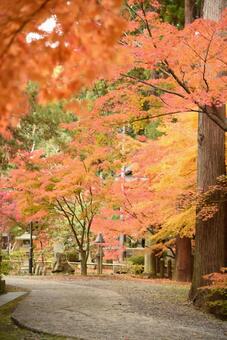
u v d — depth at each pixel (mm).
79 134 9539
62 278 16547
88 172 15750
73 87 2027
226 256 10609
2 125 2191
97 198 16859
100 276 17891
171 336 6848
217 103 7719
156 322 7996
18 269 21219
